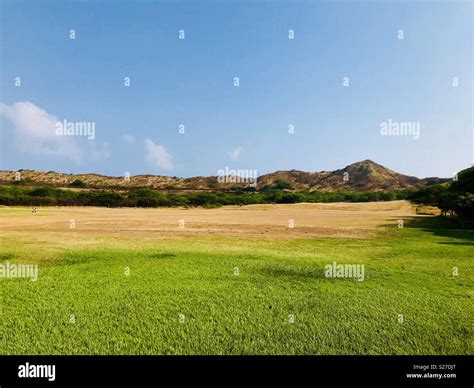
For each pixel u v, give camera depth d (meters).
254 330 6.10
